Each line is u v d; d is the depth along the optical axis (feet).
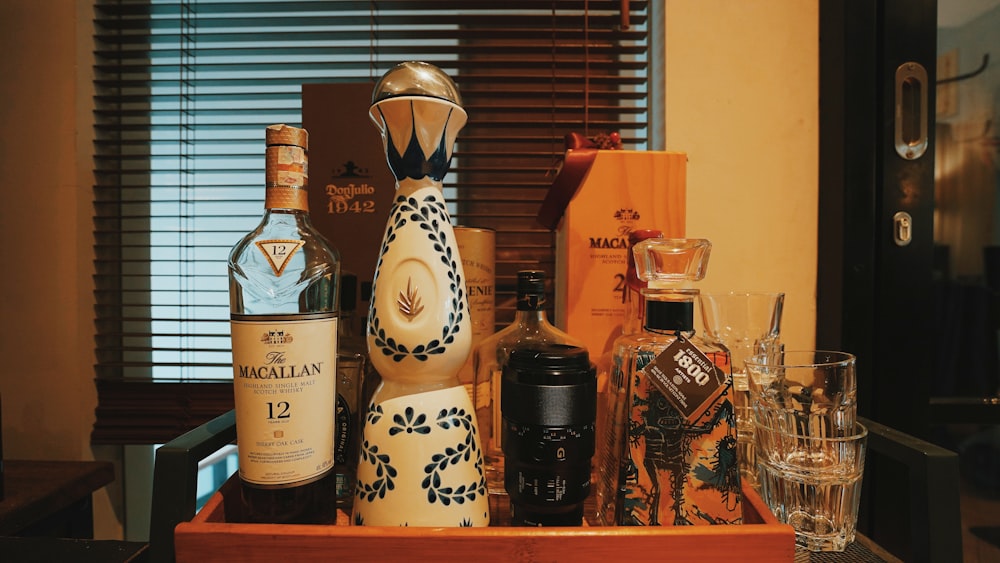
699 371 1.40
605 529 1.17
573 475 1.34
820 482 1.51
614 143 2.06
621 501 1.45
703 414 1.40
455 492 1.34
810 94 2.66
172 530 1.29
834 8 2.53
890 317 2.51
